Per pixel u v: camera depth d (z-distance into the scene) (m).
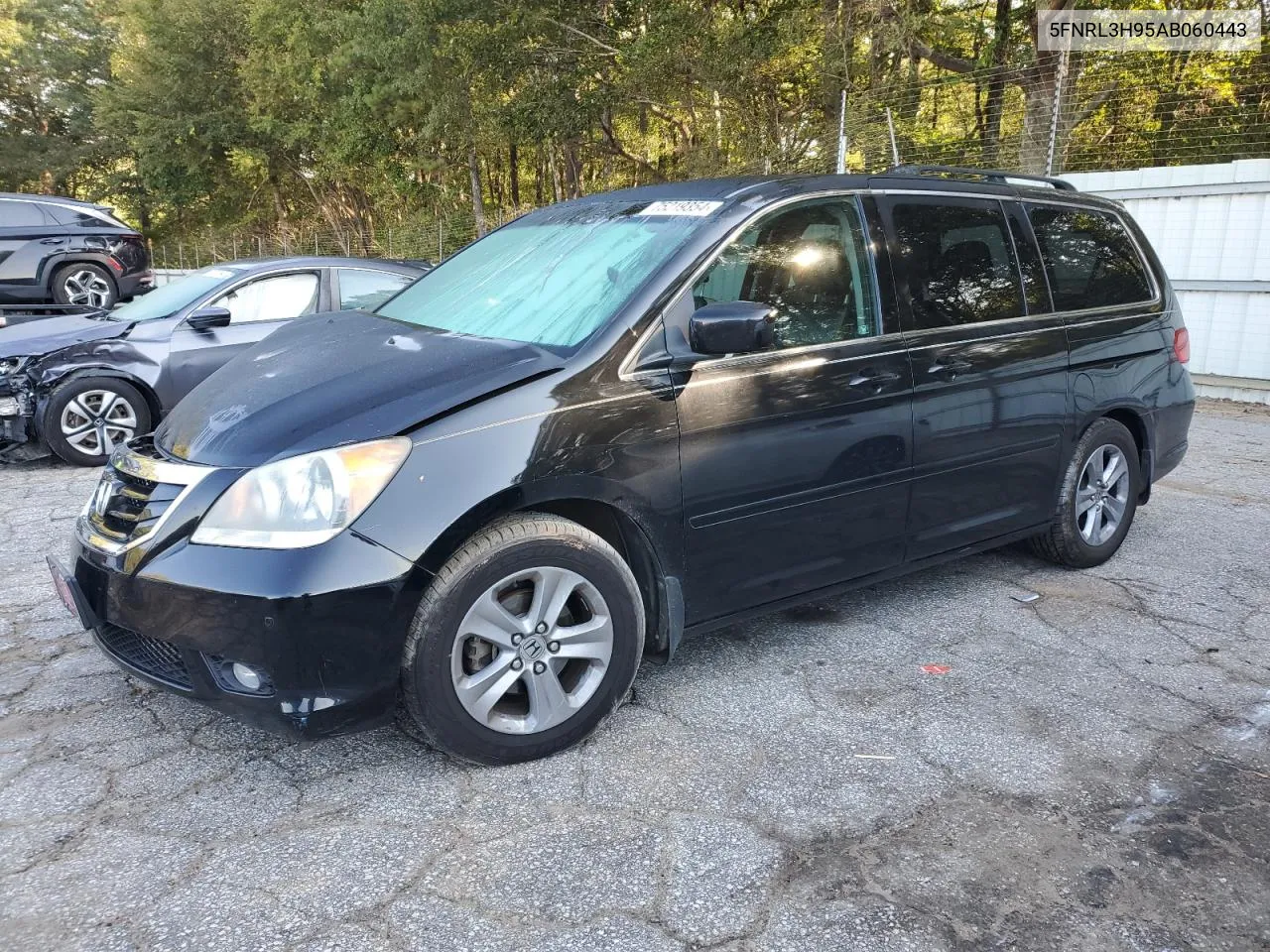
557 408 2.70
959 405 3.62
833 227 3.39
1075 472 4.20
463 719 2.63
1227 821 2.51
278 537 2.42
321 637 2.41
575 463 2.70
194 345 6.79
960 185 3.86
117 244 12.20
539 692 2.75
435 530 2.50
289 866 2.30
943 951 2.02
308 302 7.12
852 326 3.36
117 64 35.25
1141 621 3.88
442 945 2.03
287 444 2.53
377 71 24.25
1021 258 3.98
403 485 2.49
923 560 3.71
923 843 2.40
